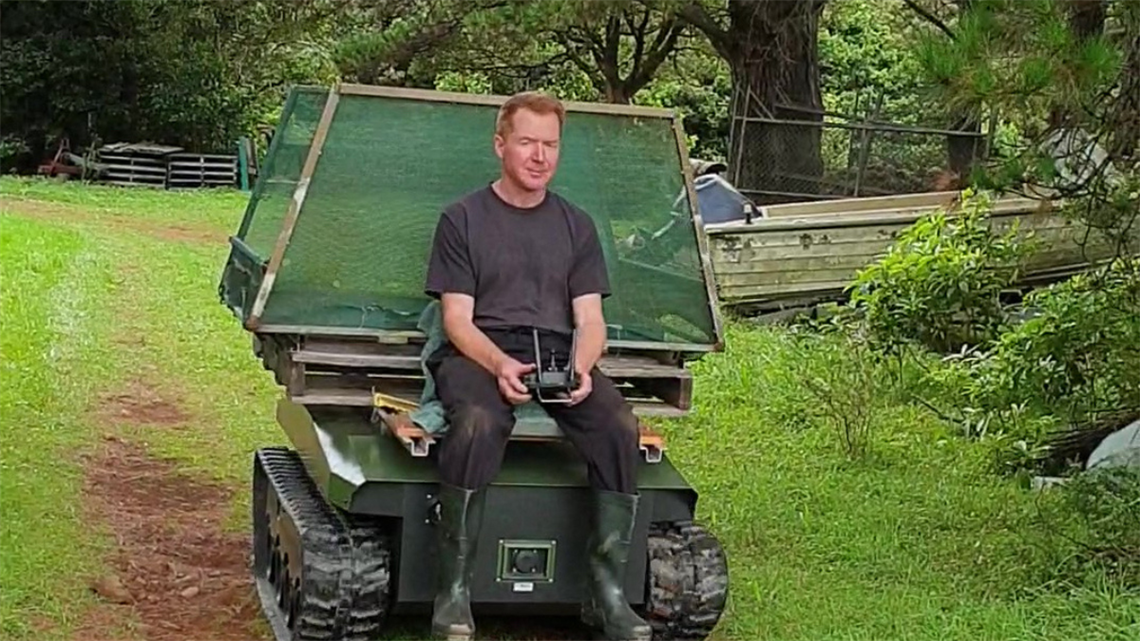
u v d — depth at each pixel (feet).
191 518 23.31
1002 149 26.09
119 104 102.47
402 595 16.31
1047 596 19.53
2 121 103.45
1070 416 26.89
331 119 17.60
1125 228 22.33
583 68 85.66
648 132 18.60
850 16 103.81
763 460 28.32
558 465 16.57
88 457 26.58
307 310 17.06
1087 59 17.48
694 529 17.62
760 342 39.52
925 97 19.13
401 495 16.05
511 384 15.70
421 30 66.33
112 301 44.27
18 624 17.63
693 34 88.48
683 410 17.75
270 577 19.36
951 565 21.57
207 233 67.77
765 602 19.51
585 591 16.40
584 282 16.69
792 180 63.46
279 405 20.27
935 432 30.42
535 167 16.49
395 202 17.60
